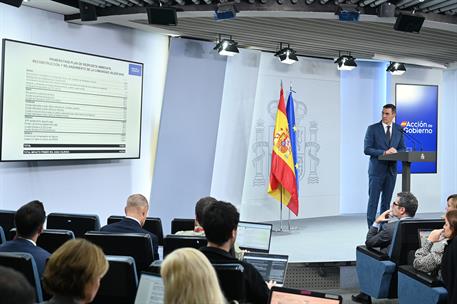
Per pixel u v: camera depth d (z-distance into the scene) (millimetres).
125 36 6992
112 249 2996
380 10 5562
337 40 7660
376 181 6629
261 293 2420
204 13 5789
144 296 2125
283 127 7871
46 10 5996
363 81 9781
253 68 8242
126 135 6754
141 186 7379
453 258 3223
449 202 4270
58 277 1614
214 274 1537
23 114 5512
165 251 3146
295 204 7848
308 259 5891
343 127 9672
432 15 5969
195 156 7605
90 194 6656
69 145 6020
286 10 5602
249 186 8430
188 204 7613
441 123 10492
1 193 5605
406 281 3902
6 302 995
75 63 6047
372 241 4496
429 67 10086
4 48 5297
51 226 3951
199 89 7559
